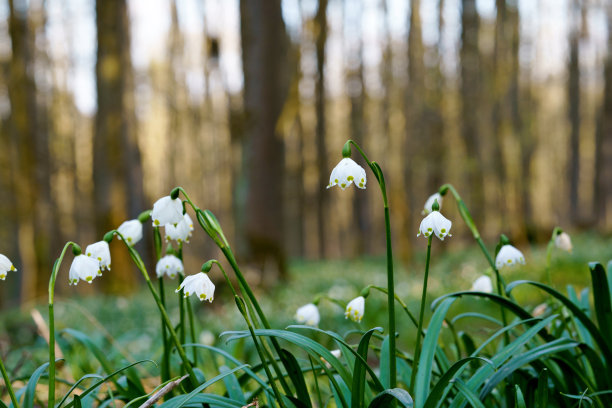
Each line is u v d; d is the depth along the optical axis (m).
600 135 24.38
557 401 2.32
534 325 2.18
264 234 10.28
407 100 17.84
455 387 2.06
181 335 2.34
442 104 17.91
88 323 7.40
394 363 1.97
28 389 1.98
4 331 6.85
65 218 27.22
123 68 12.19
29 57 15.05
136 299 9.55
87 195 27.06
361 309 2.13
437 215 1.94
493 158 17.67
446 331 5.31
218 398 2.04
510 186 16.89
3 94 15.11
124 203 12.14
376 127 23.88
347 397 2.19
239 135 10.53
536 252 12.49
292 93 10.89
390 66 19.73
